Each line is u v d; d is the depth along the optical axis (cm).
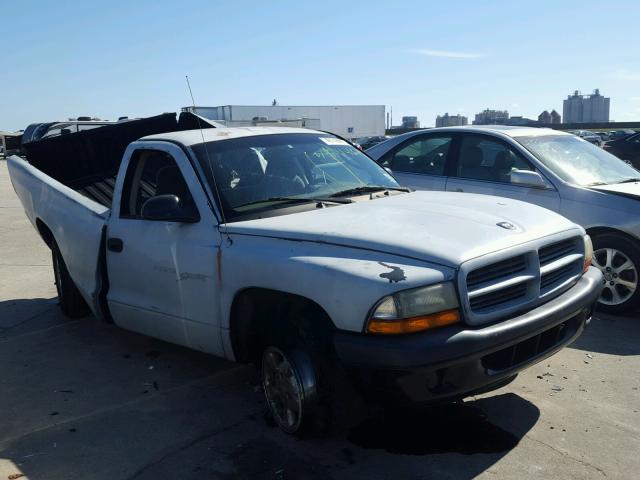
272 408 396
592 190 605
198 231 422
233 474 351
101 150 760
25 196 648
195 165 441
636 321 588
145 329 482
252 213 416
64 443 393
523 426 391
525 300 355
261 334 399
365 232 356
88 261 525
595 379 458
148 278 462
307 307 363
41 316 661
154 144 479
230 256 394
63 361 533
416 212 399
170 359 529
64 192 582
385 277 322
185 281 429
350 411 358
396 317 317
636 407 413
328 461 360
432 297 321
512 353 347
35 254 973
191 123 716
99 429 409
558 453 359
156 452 378
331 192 459
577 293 387
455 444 373
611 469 342
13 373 510
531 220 396
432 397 325
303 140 511
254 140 484
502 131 696
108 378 494
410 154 766
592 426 389
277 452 371
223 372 497
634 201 580
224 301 402
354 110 5500
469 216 389
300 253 361
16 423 423
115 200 502
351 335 329
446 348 315
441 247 338
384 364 317
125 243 480
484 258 335
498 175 676
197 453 375
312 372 357
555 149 675
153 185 501
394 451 367
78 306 634
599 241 601
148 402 447
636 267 581
